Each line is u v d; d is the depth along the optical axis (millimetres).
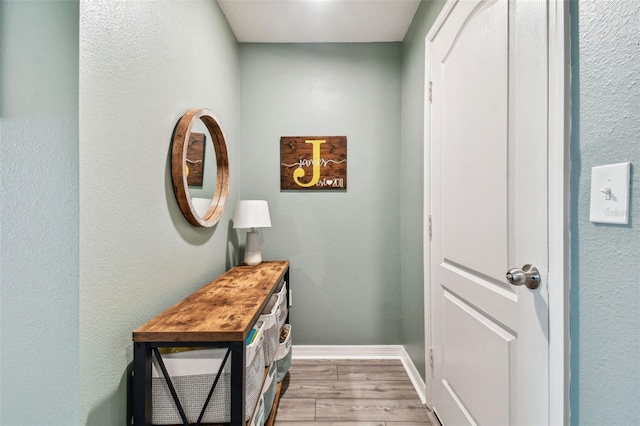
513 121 901
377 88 2213
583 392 661
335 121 2215
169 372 860
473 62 1129
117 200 833
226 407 867
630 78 558
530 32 814
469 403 1178
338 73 2209
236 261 2074
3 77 698
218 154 1694
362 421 1530
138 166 932
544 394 766
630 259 559
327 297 2242
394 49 2209
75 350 698
